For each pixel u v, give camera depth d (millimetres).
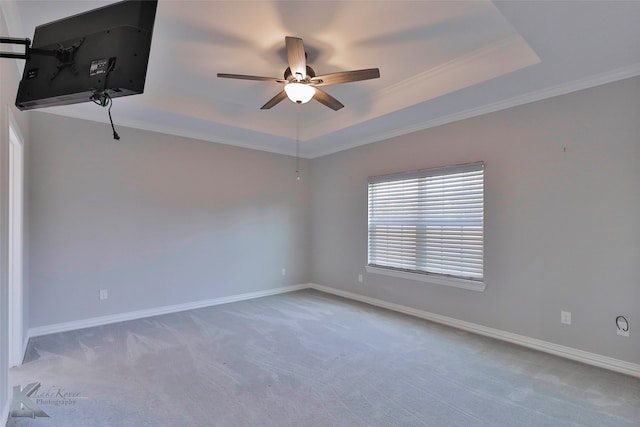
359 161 4914
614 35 2096
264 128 4465
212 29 2439
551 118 2988
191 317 4062
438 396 2250
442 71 3100
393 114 3666
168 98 3641
